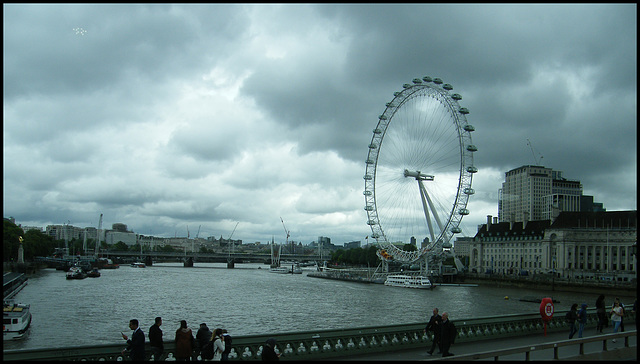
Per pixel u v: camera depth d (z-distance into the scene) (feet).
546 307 143.13
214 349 101.96
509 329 141.08
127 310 346.54
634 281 615.98
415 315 348.59
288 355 105.60
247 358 103.86
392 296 528.63
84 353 92.84
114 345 96.43
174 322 294.66
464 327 131.03
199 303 404.16
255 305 399.44
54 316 310.04
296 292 553.23
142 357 95.45
